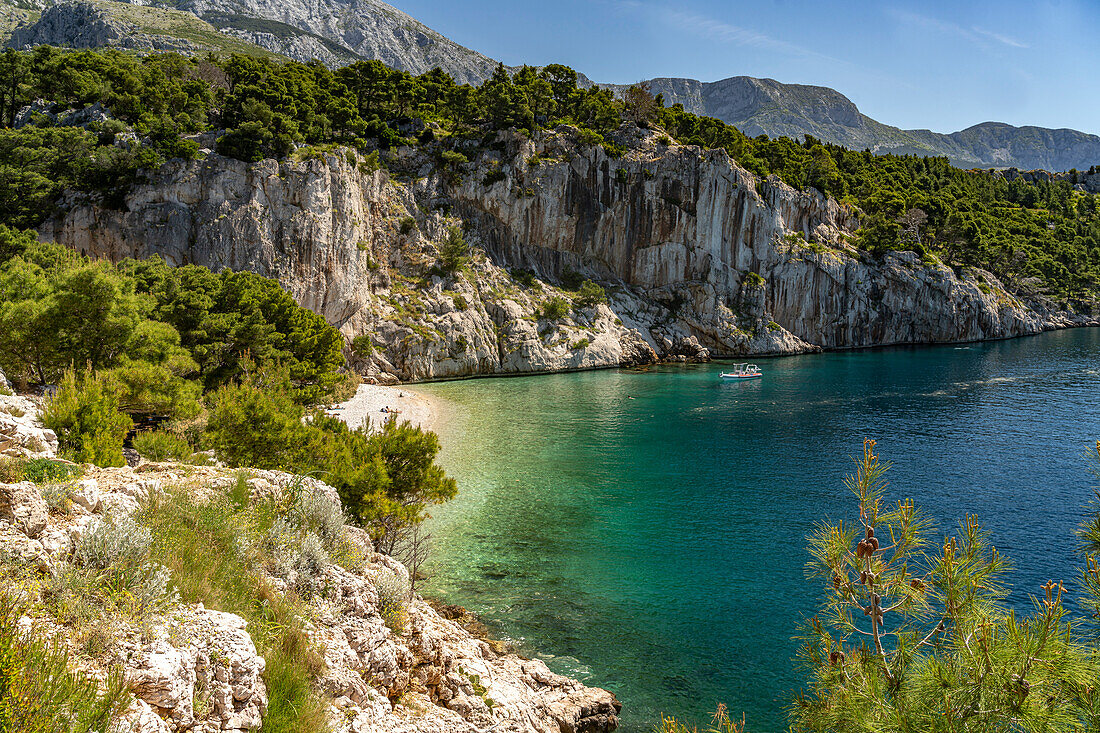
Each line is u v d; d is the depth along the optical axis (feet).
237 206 298.56
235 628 35.73
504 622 99.04
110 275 152.15
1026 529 140.97
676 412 265.34
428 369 347.15
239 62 367.04
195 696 30.96
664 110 529.45
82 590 31.37
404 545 120.47
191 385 146.30
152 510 44.86
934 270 515.91
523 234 436.35
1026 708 23.86
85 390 83.05
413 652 57.52
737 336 456.86
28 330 133.08
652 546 129.80
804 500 159.63
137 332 144.25
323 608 48.67
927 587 30.48
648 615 102.58
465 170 419.95
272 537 50.93
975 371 369.50
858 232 538.88
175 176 292.61
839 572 33.14
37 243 215.51
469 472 176.86
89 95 342.23
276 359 197.47
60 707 23.65
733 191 462.19
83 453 69.41
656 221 458.09
